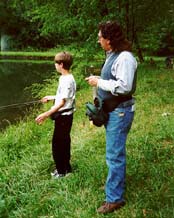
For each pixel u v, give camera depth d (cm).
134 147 601
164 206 427
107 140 425
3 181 532
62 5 1652
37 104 1163
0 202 463
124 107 417
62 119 519
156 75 1354
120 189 432
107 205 433
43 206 463
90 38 1583
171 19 1770
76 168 556
